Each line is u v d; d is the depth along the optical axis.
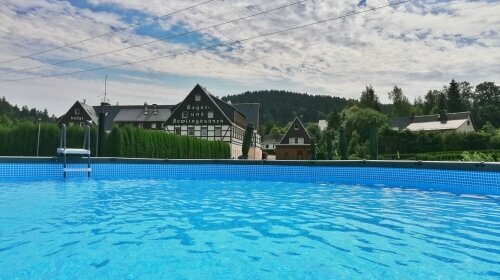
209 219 5.32
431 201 7.44
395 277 2.88
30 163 11.54
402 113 84.56
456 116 56.75
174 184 10.94
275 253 3.54
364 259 3.36
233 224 4.97
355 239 4.15
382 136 37.38
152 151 22.41
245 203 7.02
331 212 6.01
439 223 5.11
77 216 5.41
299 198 7.85
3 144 20.55
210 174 14.83
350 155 41.69
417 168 11.05
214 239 4.11
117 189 9.18
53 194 7.95
